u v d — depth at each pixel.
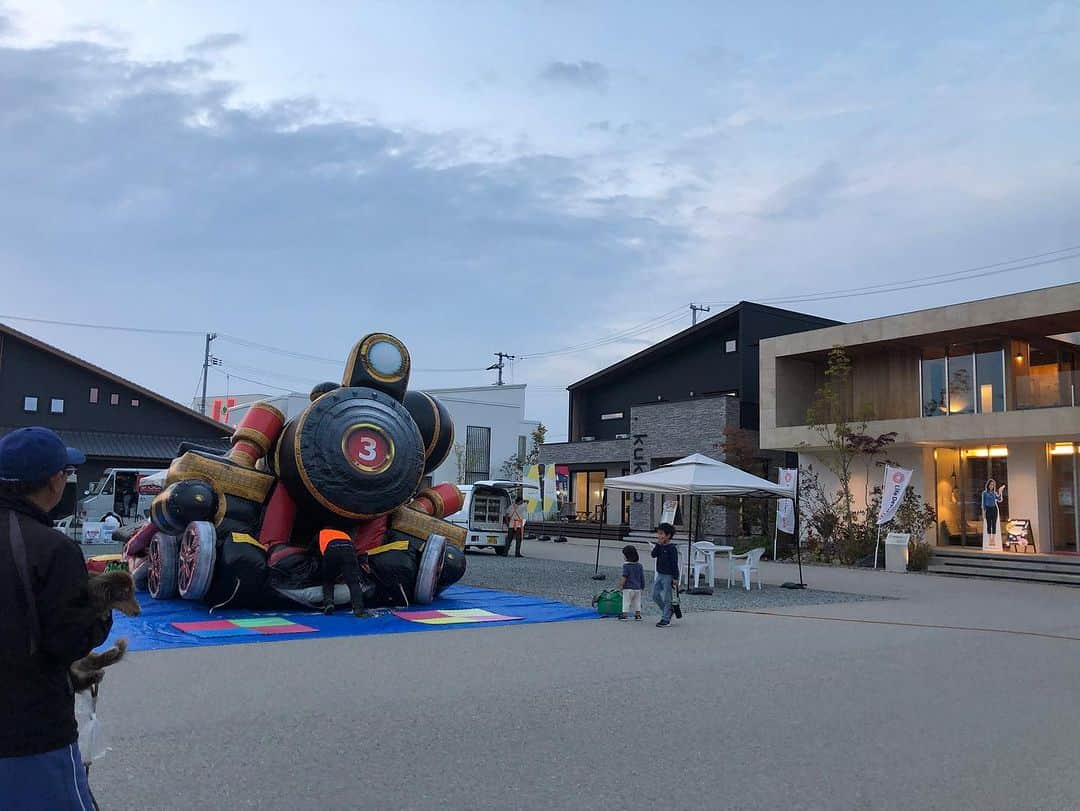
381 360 14.34
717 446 32.81
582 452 41.44
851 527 27.12
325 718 6.84
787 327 37.56
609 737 6.50
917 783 5.58
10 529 2.80
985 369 26.98
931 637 12.10
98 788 5.12
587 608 14.34
